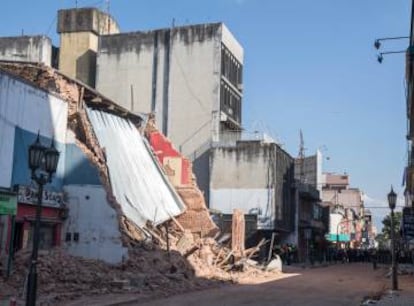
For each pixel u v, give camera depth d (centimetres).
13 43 5806
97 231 2852
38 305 1781
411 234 2917
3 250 2441
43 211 2741
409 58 2422
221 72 5512
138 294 2195
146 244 3084
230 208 5297
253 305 1972
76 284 2259
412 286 3030
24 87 2692
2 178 2512
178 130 5488
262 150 5291
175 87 5541
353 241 10944
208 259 3491
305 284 3023
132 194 3381
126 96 5650
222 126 5572
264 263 4231
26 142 2688
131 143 3744
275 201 5278
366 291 2688
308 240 6719
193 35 5550
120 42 5741
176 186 4144
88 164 2938
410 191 4472
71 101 3152
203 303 2005
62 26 5991
